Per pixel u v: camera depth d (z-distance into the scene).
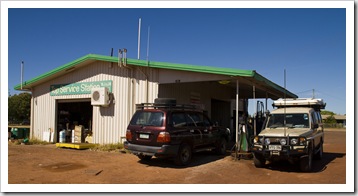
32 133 18.16
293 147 8.75
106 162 10.31
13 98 50.28
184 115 10.25
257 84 13.49
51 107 17.30
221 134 11.96
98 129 15.00
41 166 9.51
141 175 8.46
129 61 13.41
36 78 17.28
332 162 10.88
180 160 9.56
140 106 10.30
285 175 8.55
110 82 14.71
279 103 11.96
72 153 12.41
